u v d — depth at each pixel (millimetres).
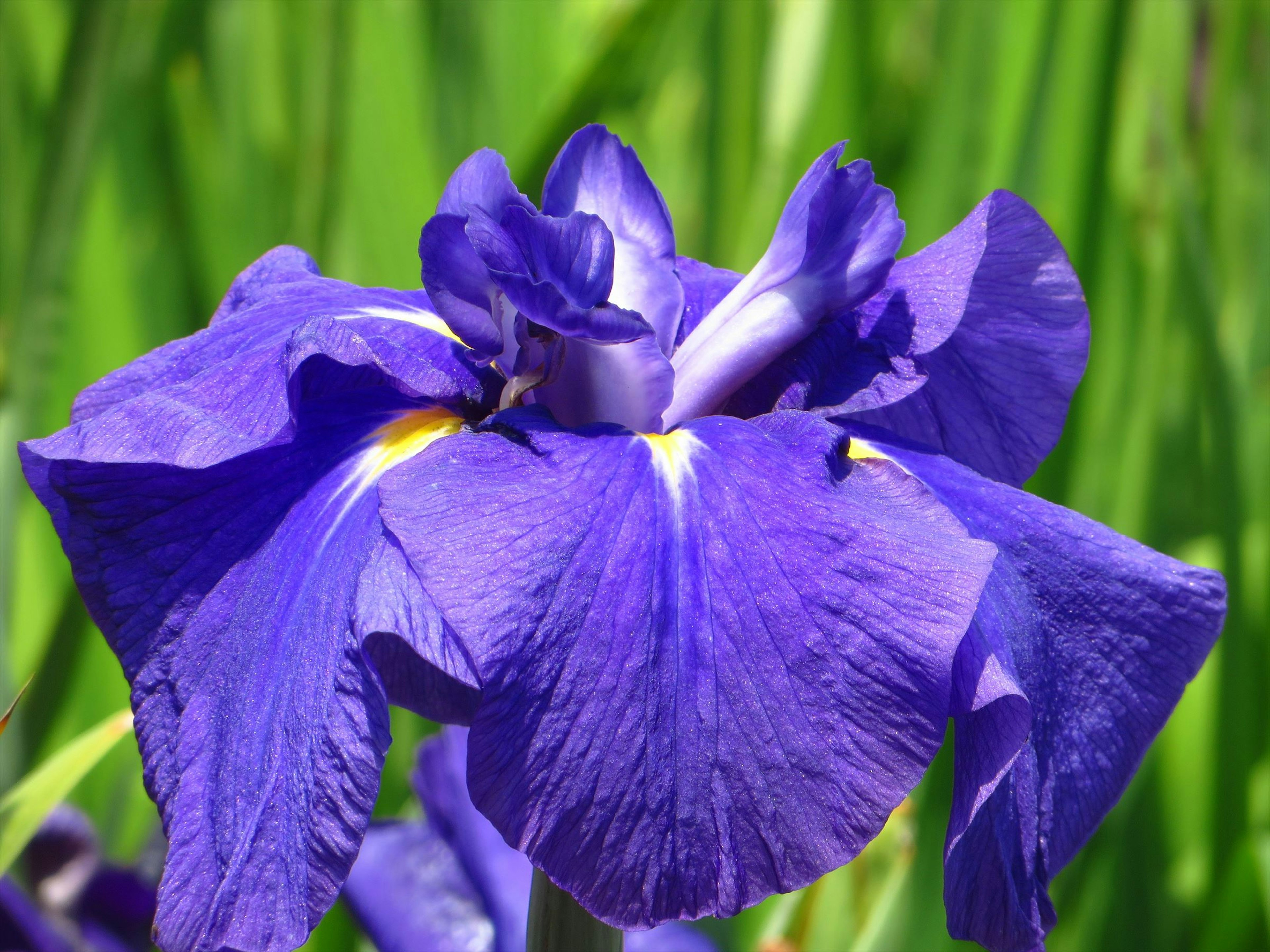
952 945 665
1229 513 795
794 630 458
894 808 451
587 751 451
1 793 635
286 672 470
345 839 459
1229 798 781
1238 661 776
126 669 481
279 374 493
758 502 470
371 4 841
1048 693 489
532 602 455
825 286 503
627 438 483
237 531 485
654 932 610
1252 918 732
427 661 465
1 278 853
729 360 503
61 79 699
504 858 603
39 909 632
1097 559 500
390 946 602
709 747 453
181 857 467
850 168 503
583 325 483
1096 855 808
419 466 470
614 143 518
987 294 533
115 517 486
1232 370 815
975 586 460
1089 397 873
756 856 451
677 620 458
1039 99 872
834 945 645
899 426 538
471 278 493
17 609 867
